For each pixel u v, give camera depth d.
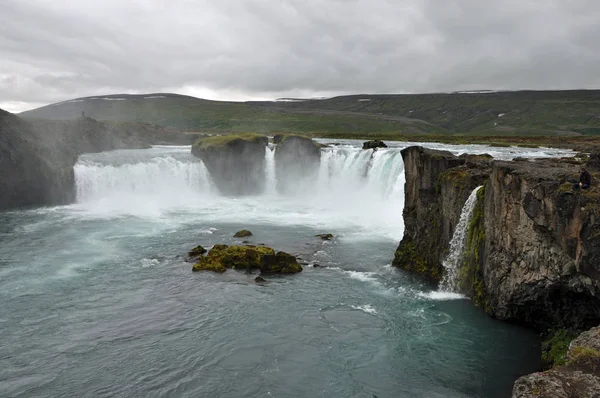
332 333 27.41
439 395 21.53
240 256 39.31
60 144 80.06
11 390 21.75
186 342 26.38
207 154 79.94
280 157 79.88
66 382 22.47
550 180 23.09
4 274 37.19
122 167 75.69
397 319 29.05
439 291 33.41
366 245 45.78
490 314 28.61
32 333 27.30
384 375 23.12
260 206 68.69
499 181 27.25
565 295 23.69
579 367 15.45
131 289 34.12
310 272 37.91
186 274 37.25
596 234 19.31
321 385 22.33
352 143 122.06
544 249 23.38
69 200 70.25
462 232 32.19
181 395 21.52
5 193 65.94
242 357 24.78
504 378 22.77
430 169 37.00
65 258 41.47
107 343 26.19
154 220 57.75
